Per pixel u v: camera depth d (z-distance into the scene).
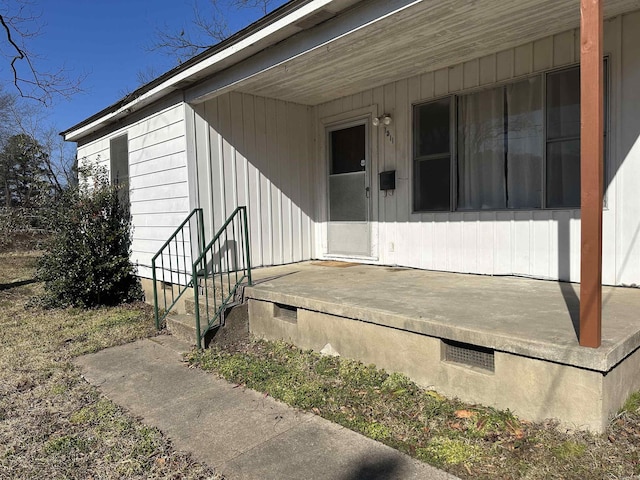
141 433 3.08
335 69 5.41
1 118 15.64
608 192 4.38
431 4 3.40
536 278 4.93
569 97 4.60
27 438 3.07
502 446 2.62
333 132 7.07
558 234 4.74
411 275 5.52
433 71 5.64
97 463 2.74
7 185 15.65
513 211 5.05
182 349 4.91
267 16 4.16
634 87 4.17
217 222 6.14
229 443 2.90
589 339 2.61
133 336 5.46
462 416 2.99
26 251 13.98
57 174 12.58
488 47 4.89
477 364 3.16
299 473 2.53
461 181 5.52
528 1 3.73
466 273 5.50
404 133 6.02
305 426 3.07
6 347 5.12
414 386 3.44
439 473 2.45
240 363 4.27
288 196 7.03
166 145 6.21
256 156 6.59
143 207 6.89
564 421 2.69
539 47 4.73
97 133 8.10
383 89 6.22
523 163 4.97
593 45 2.54
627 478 2.27
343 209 6.99
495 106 5.16
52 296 7.05
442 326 3.23
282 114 6.91
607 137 4.34
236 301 5.14
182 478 2.54
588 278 2.60
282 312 4.79
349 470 2.53
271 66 4.61
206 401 3.56
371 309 3.75
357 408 3.24
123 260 7.15
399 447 2.73
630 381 2.91
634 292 4.10
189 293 5.96
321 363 4.03
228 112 6.24
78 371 4.36
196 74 5.28
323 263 6.93
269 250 6.75
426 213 5.86
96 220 7.18
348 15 3.83
